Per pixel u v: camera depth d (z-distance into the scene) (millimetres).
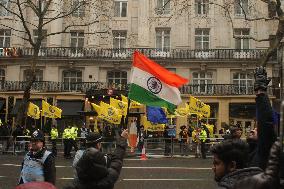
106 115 26797
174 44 44875
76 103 43469
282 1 42562
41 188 2635
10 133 28734
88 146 6441
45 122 40375
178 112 31125
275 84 41719
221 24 44719
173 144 25688
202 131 24109
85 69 44812
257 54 43688
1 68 45438
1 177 15164
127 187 12945
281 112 2752
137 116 32250
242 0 44594
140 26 45219
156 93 7988
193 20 45031
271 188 2410
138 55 7992
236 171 3133
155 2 45531
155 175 15812
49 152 6719
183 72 44406
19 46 45156
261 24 44125
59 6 44094
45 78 44656
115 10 45938
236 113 42906
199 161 21797
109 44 45406
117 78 45000
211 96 43031
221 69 44156
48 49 44875
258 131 3602
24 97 29266
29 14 45531
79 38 45719
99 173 4172
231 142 3479
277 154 2520
